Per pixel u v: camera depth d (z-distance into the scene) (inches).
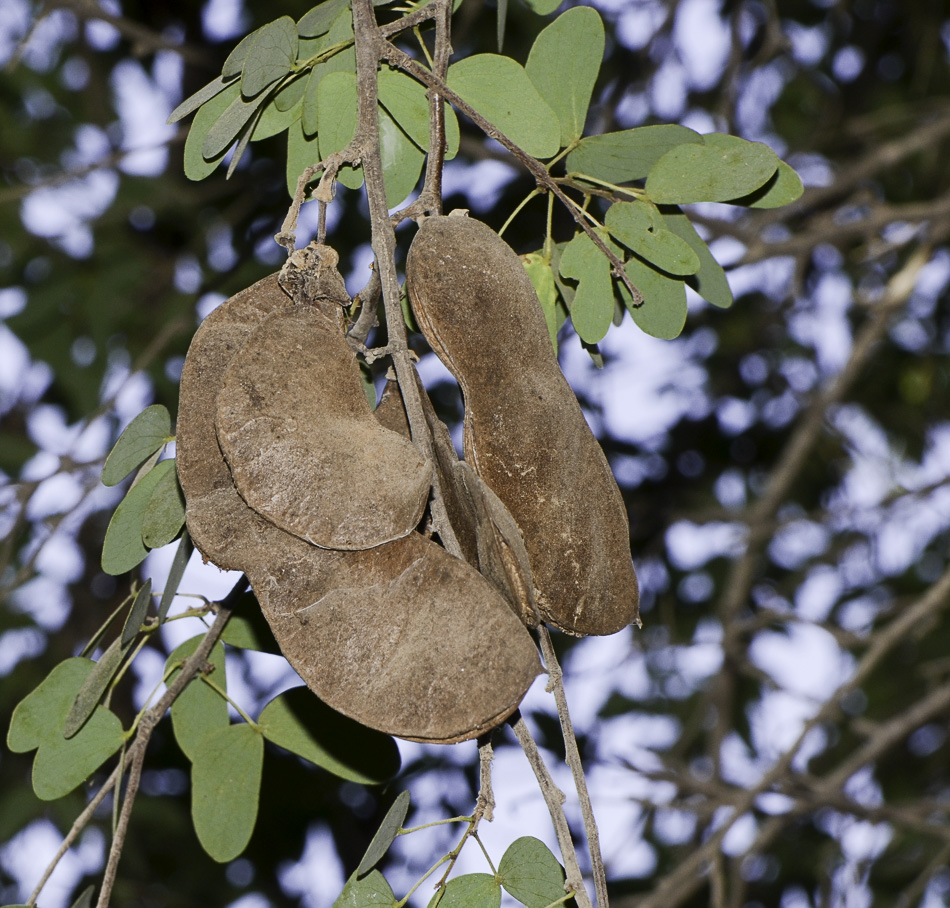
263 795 149.3
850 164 223.9
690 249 81.0
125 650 81.3
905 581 241.8
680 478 227.6
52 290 198.2
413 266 69.2
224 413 61.0
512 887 70.3
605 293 82.7
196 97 79.8
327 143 81.8
